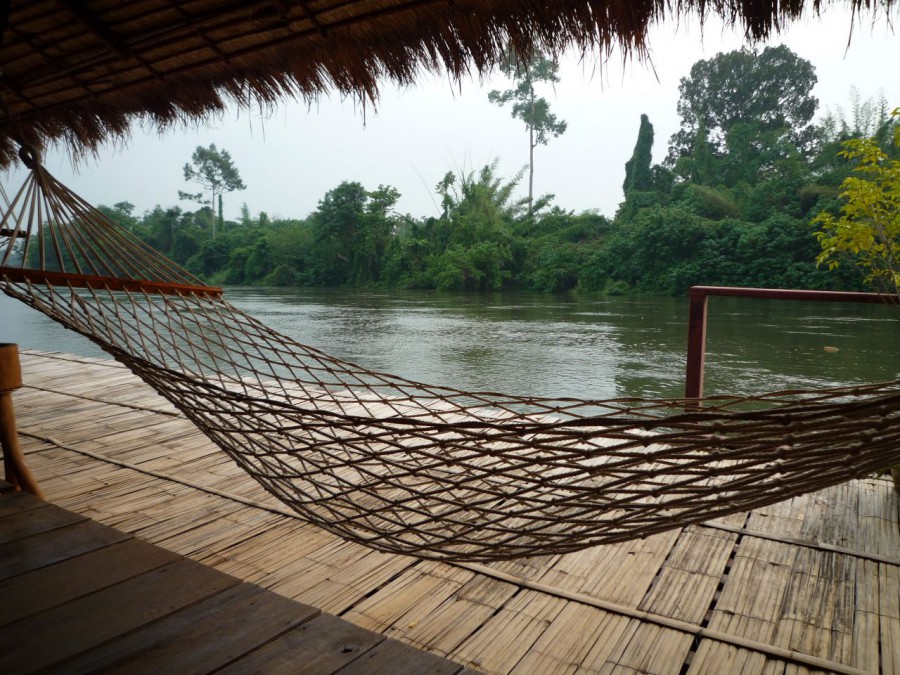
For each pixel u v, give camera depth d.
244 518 1.91
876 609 1.37
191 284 1.96
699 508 0.83
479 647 1.26
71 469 2.37
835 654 1.21
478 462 2.15
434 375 5.93
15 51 2.12
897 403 0.67
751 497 0.79
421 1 1.76
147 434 2.83
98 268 1.89
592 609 1.39
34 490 1.59
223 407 1.34
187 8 1.87
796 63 26.72
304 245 31.97
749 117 27.58
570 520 0.96
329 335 9.08
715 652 1.22
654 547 1.67
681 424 0.81
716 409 1.18
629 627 1.32
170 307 1.90
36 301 1.60
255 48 2.05
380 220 27.78
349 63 2.00
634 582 1.50
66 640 0.87
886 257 2.71
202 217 45.66
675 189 24.53
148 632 0.89
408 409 3.04
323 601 1.44
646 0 1.51
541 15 1.67
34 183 1.85
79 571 1.08
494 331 9.53
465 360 6.77
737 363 6.33
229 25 1.92
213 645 0.86
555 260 22.52
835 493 2.00
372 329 9.90
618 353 7.17
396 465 1.11
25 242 1.75
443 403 3.26
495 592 1.47
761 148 24.17
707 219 19.70
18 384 1.56
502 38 1.78
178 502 2.04
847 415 0.70
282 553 1.68
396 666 0.81
